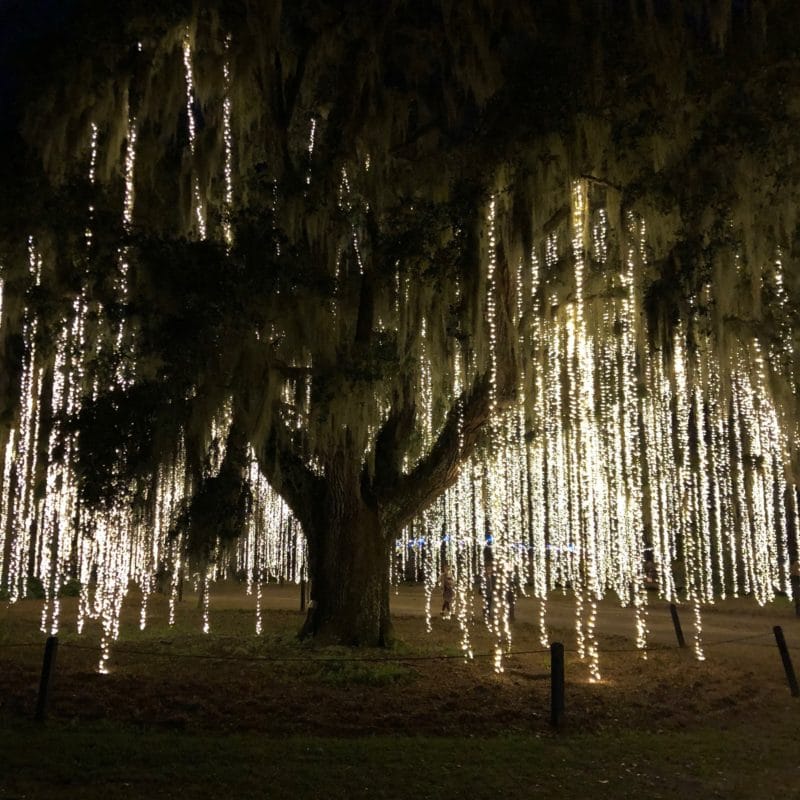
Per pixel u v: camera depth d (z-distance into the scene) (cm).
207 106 1235
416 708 934
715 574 2948
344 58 1225
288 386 1149
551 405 1543
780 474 2386
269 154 1242
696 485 2512
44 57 1102
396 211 1150
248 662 1184
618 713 941
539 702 970
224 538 1117
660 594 2550
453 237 1164
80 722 862
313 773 694
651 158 1155
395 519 1412
